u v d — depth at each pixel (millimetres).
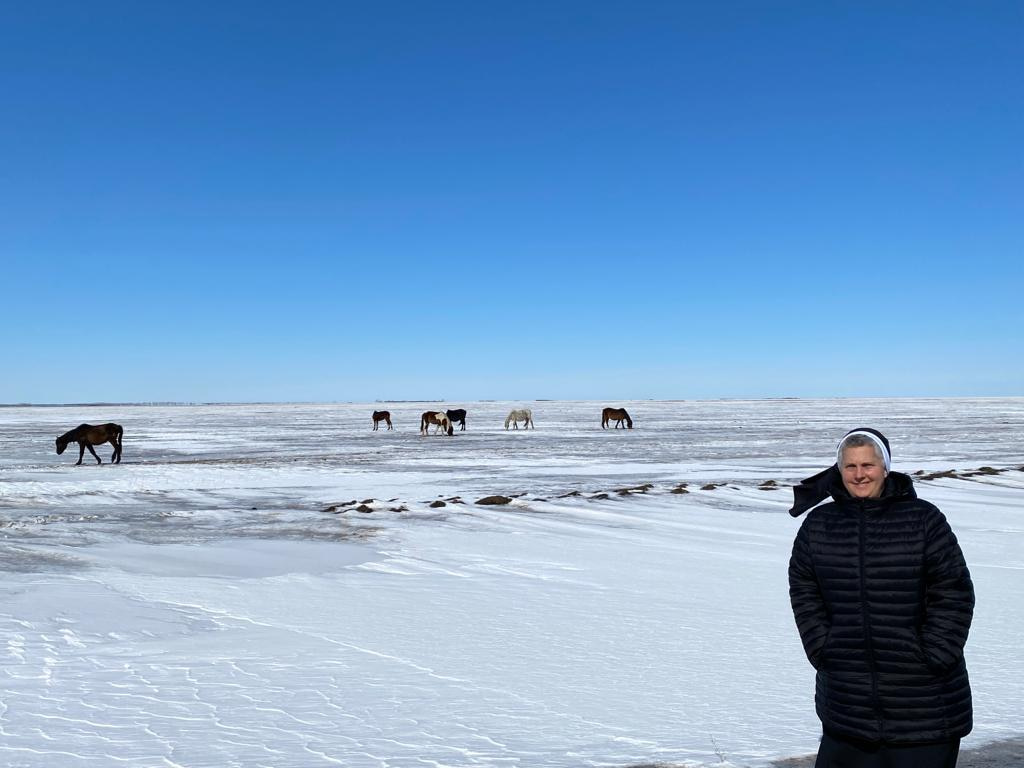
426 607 8180
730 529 13688
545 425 62250
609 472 25047
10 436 51656
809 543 3088
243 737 4668
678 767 4223
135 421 79312
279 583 9492
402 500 18156
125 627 7336
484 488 20859
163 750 4473
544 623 7488
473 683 5684
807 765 4234
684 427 56688
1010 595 8562
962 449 33000
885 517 2949
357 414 101688
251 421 78625
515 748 4488
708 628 7285
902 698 2869
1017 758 4340
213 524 14914
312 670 6000
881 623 2893
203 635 7062
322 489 20984
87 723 4902
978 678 5738
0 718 4984
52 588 9070
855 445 3006
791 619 7617
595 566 10539
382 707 5184
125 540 13047
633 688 5562
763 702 5266
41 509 17312
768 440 41438
